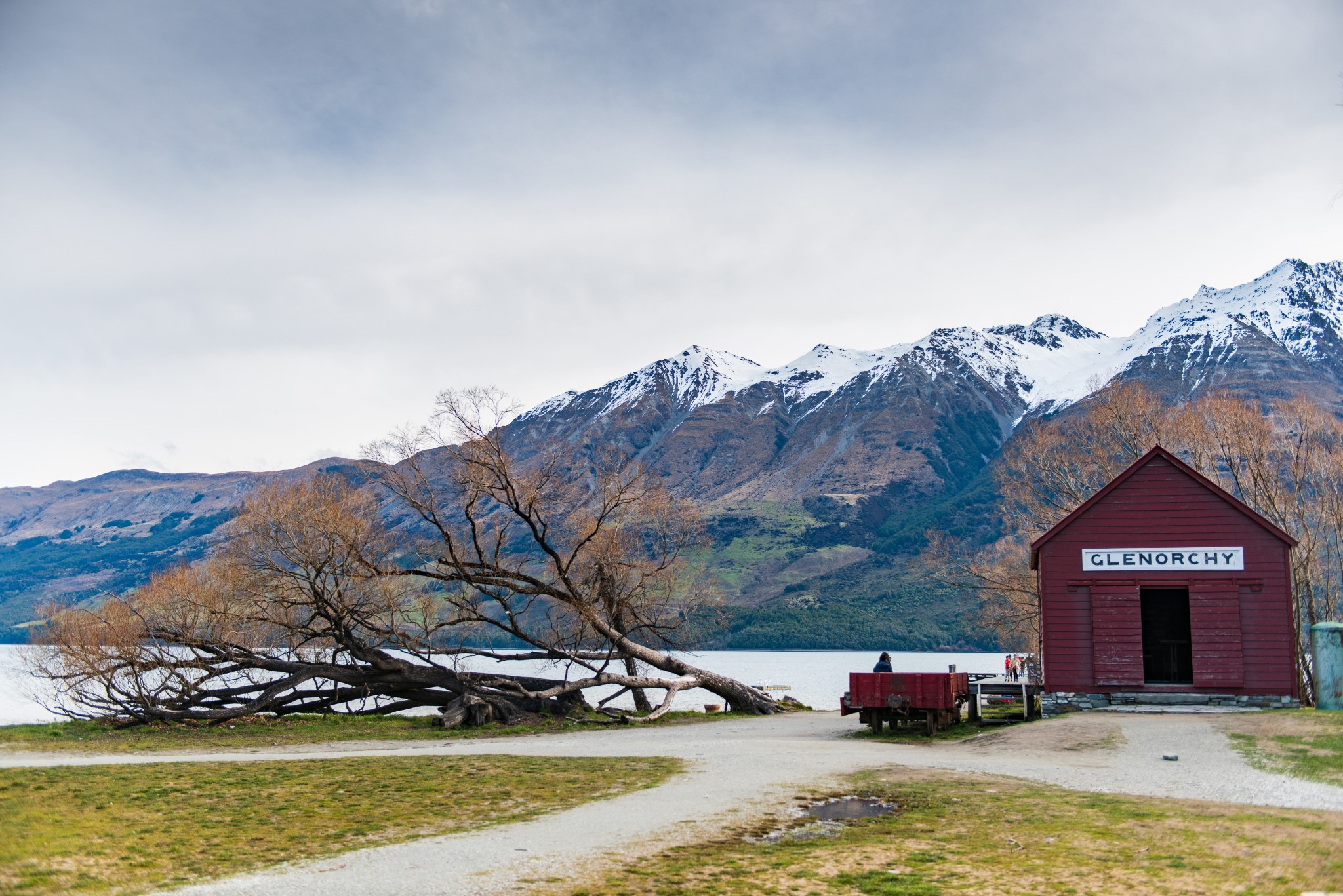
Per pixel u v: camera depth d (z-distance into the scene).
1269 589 31.34
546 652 41.72
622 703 63.09
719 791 18.97
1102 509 32.94
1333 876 11.41
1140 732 26.09
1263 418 48.94
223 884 12.23
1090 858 12.68
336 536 37.78
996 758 23.08
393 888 11.90
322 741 31.48
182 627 37.78
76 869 13.12
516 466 42.75
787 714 44.88
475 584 39.69
